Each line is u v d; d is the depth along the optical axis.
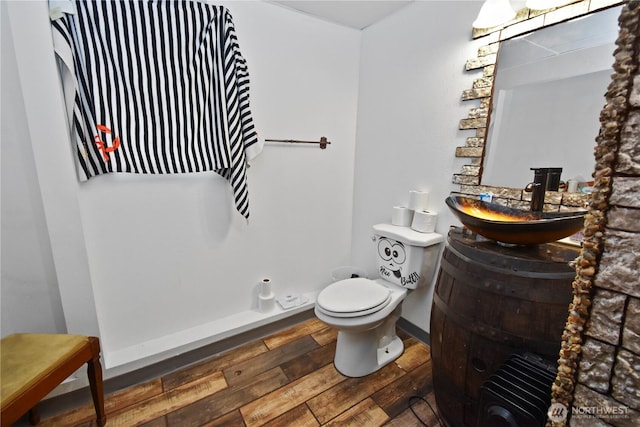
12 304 1.31
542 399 0.80
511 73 1.35
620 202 0.38
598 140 0.40
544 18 1.22
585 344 0.43
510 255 1.05
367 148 2.17
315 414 1.38
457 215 1.19
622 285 0.39
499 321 1.03
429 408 1.42
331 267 2.37
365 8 1.81
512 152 1.38
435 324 1.30
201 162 1.55
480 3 1.42
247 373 1.63
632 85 0.36
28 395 0.98
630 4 0.36
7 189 1.23
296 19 1.84
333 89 2.08
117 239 1.51
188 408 1.41
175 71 1.44
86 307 1.39
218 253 1.83
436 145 1.70
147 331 1.67
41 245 1.32
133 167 1.41
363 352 1.61
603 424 0.42
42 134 1.20
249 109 1.65
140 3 1.34
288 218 2.07
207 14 1.48
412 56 1.77
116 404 1.42
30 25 1.12
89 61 1.27
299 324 2.10
